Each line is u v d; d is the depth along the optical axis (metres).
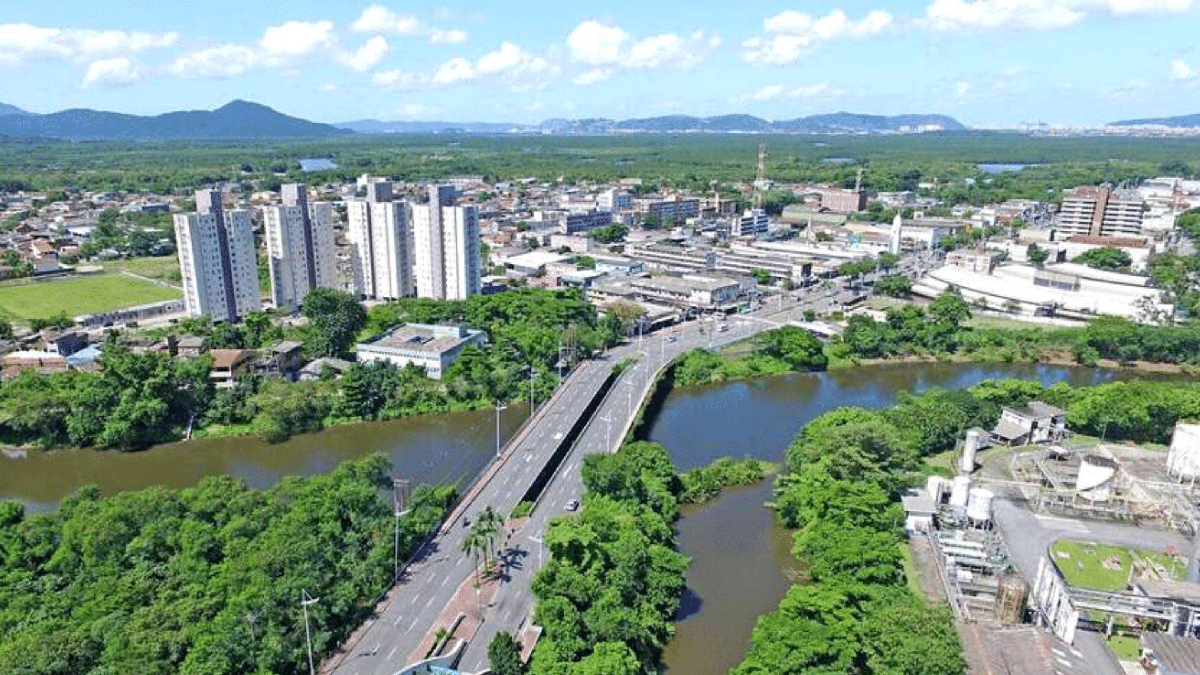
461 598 160.00
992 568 169.50
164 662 129.50
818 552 169.50
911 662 129.50
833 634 137.88
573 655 137.75
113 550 161.38
